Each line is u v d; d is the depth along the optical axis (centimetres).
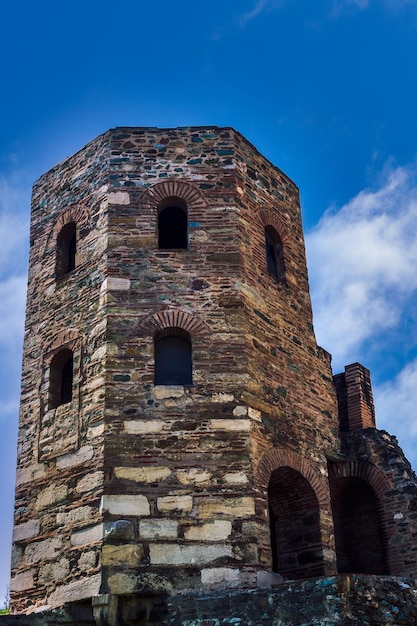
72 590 1499
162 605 1450
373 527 1967
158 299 1719
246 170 1945
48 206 2003
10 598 1614
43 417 1728
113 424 1583
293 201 2097
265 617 1352
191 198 1847
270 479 1727
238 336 1702
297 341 1891
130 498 1520
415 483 1903
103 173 1878
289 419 1755
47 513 1619
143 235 1788
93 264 1791
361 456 1945
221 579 1471
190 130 1931
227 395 1636
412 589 1391
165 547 1484
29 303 1912
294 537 1727
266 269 1884
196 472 1554
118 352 1656
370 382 2167
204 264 1770
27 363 1842
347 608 1300
